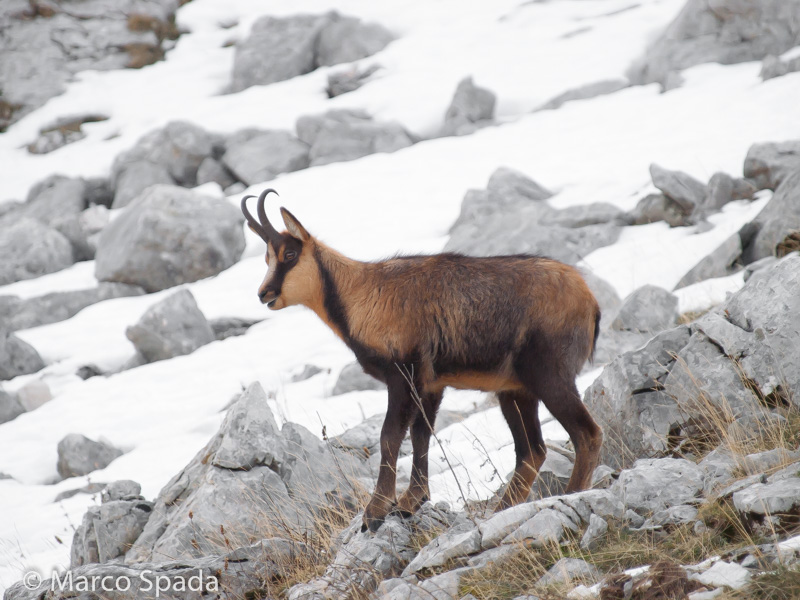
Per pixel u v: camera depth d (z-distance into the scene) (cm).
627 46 7456
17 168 7831
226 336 5031
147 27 9438
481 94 7094
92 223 6669
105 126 8231
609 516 1586
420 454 2014
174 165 7231
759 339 1962
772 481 1536
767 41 6581
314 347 4522
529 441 2034
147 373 4603
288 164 7031
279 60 8481
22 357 4947
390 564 1770
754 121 5394
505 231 4841
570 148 6000
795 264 2016
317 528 2142
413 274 1977
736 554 1352
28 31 9150
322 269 2031
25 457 3975
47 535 3109
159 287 5775
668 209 4575
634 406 2116
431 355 1944
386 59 8219
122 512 2438
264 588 1906
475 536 1636
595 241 4503
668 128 5794
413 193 6056
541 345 1906
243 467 2311
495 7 8956
